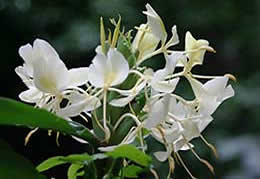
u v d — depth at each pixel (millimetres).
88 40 4129
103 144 1176
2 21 4113
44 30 4203
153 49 1218
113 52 1129
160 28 1180
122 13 4398
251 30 5684
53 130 1172
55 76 1137
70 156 1154
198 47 1206
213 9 5410
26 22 4172
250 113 4777
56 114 1148
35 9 4188
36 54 1140
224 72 5637
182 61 1200
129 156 1120
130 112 1172
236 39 5641
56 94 1143
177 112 1184
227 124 4750
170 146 1156
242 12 5711
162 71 1135
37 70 1132
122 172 1196
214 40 5609
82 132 1172
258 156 4340
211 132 4668
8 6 4125
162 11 5289
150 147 3836
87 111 1192
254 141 4496
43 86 1138
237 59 5664
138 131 1144
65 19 4215
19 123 1153
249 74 5562
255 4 5934
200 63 1204
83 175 1213
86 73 1144
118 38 1202
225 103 4809
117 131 1171
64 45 4113
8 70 4113
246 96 4844
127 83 1164
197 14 5352
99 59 1131
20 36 4160
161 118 1135
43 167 1204
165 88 1137
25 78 1182
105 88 1141
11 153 1154
